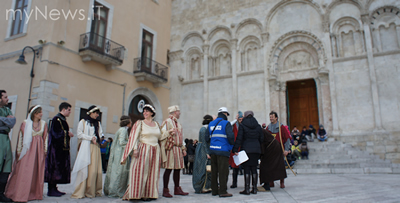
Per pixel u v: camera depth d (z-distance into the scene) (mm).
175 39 21516
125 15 17484
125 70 17109
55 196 5934
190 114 20047
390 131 14266
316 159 13172
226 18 19906
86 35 14578
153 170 5465
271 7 18453
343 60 16156
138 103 18250
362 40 15883
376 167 11805
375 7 15852
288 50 17938
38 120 5703
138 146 5414
